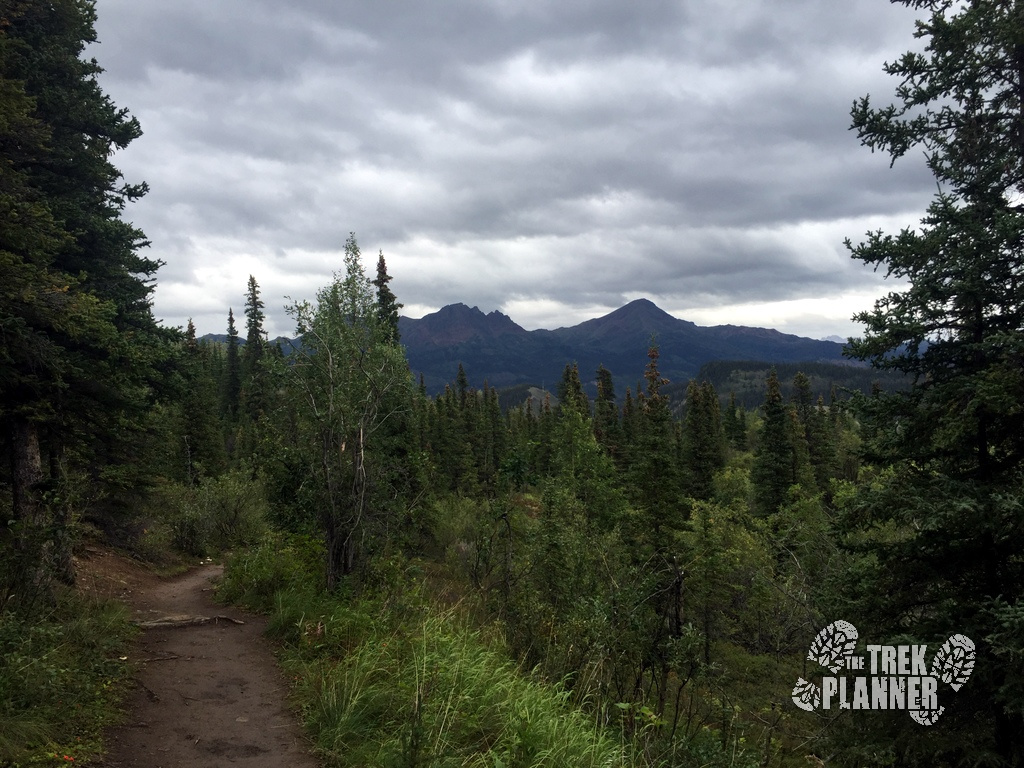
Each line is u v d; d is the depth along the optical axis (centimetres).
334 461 1089
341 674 689
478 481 5262
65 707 577
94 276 1270
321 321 1142
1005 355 716
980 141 818
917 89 850
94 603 975
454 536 2252
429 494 1747
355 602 955
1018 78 815
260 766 538
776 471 3816
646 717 690
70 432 1111
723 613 1828
